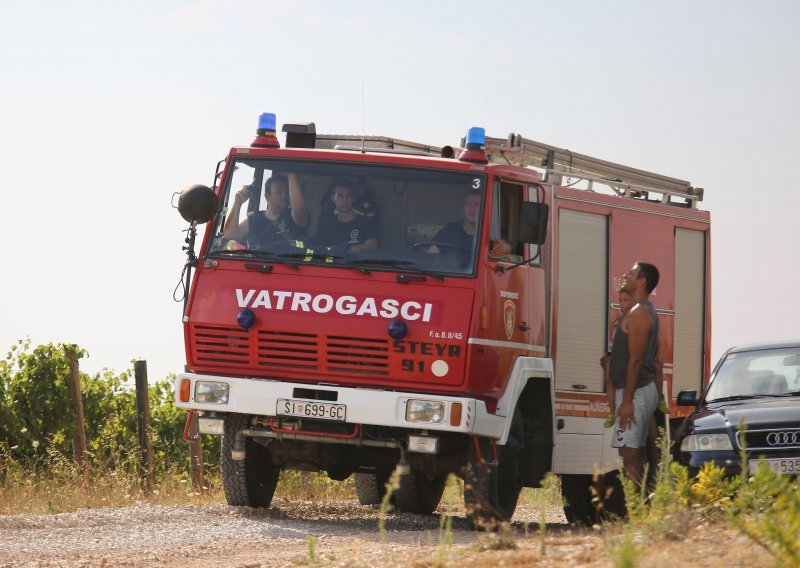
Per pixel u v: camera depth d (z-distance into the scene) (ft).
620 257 88.48
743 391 82.17
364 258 69.05
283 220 70.95
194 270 71.56
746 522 45.11
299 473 111.55
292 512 80.64
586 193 85.46
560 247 82.23
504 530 53.52
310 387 68.44
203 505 82.12
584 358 83.92
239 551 60.29
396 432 70.08
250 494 77.20
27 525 69.05
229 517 73.92
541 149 83.87
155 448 127.24
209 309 70.49
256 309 69.56
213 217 71.61
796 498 42.50
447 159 70.08
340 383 68.90
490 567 46.21
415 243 69.15
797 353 84.12
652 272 70.69
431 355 67.51
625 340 70.13
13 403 121.70
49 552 59.47
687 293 97.14
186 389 70.33
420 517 84.94
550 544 51.96
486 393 69.00
